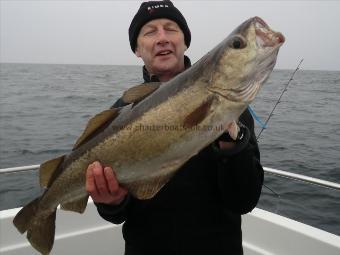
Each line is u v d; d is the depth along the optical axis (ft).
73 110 19.66
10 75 66.69
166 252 2.13
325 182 3.28
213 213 2.12
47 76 65.41
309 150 10.17
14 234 3.31
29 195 6.45
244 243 3.47
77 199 2.24
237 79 1.86
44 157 10.00
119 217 2.16
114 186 2.02
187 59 2.62
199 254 2.09
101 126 2.18
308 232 3.21
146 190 2.04
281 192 6.04
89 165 2.03
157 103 2.02
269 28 1.87
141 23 2.57
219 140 1.95
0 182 7.03
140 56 2.72
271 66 1.83
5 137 12.43
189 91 1.94
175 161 1.99
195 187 2.11
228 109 1.88
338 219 5.09
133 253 2.25
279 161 9.02
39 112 18.74
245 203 2.04
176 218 2.11
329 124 14.97
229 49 1.86
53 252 3.41
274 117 16.76
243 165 1.92
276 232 3.36
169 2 2.60
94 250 3.59
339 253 2.99
